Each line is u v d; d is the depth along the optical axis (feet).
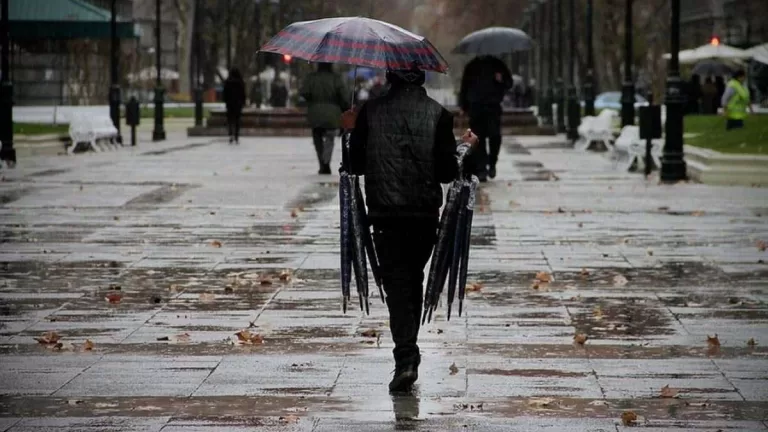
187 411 59.41
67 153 254.27
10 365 68.28
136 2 642.63
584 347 72.43
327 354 70.85
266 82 593.42
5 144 209.87
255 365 68.28
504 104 438.81
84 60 435.12
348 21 63.52
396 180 61.82
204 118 426.10
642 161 204.44
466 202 61.98
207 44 586.04
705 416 58.34
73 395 62.23
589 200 154.30
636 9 501.97
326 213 140.46
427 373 66.54
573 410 59.47
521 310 83.30
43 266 102.06
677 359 69.51
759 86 425.69
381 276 63.05
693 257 106.83
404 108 62.28
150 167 211.82
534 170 206.18
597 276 96.99
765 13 451.94
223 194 162.40
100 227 127.65
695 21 556.51
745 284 93.40
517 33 210.59
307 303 85.76
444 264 62.08
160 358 69.87
